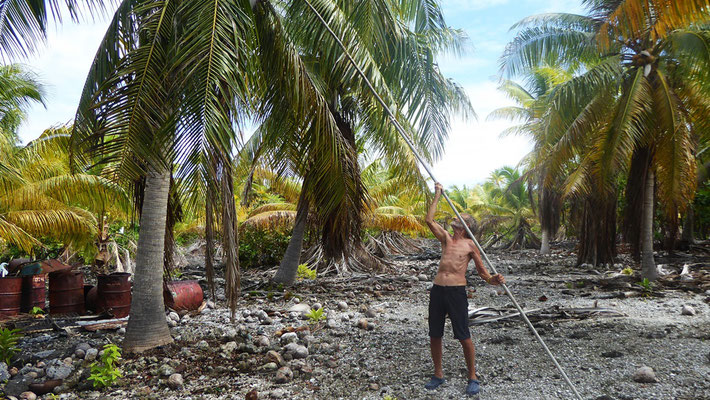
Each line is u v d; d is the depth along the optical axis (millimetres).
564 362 5336
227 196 5883
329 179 7141
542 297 9734
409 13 10133
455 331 4520
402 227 17188
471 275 15266
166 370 5172
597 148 12586
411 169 9688
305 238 16547
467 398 4383
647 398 4234
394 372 5227
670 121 11453
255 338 6703
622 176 17484
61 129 11984
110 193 11609
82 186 11312
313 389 4770
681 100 12016
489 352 5820
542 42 14375
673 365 5094
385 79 9844
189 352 5891
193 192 4887
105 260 14328
